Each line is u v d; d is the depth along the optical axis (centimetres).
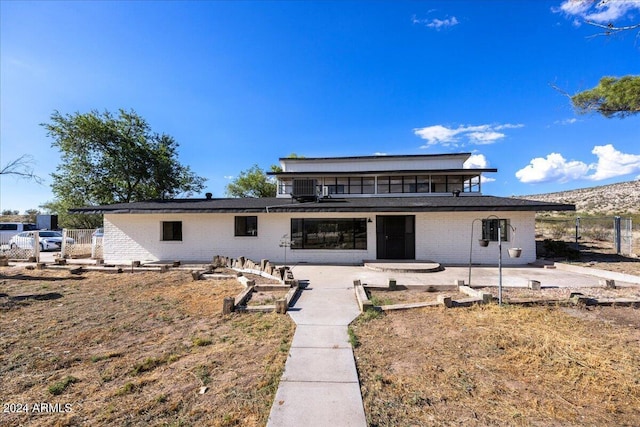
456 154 1808
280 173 1659
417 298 670
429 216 1201
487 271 1005
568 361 371
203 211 1179
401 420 268
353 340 435
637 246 1541
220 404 295
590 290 711
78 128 2134
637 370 350
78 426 267
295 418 269
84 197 2259
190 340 458
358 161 1875
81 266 1110
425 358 384
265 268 928
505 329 473
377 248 1224
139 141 2447
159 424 267
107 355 407
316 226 1243
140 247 1291
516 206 1066
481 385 323
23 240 1559
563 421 266
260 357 393
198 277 900
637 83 722
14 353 419
